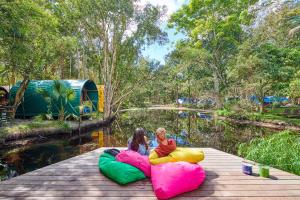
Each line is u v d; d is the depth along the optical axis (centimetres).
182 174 382
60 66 2489
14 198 362
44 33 1321
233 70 1920
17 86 1705
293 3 1947
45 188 399
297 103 2402
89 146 1084
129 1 1994
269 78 1812
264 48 1884
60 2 2014
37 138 1173
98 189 395
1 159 859
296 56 1784
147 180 431
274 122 1641
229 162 553
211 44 2586
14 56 1141
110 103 2073
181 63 2681
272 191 385
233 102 2345
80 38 2267
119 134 1440
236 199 358
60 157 888
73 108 1608
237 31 2494
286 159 602
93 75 2908
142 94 2978
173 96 3819
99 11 2009
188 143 1165
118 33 2144
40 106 1675
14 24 1006
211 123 1980
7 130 1118
